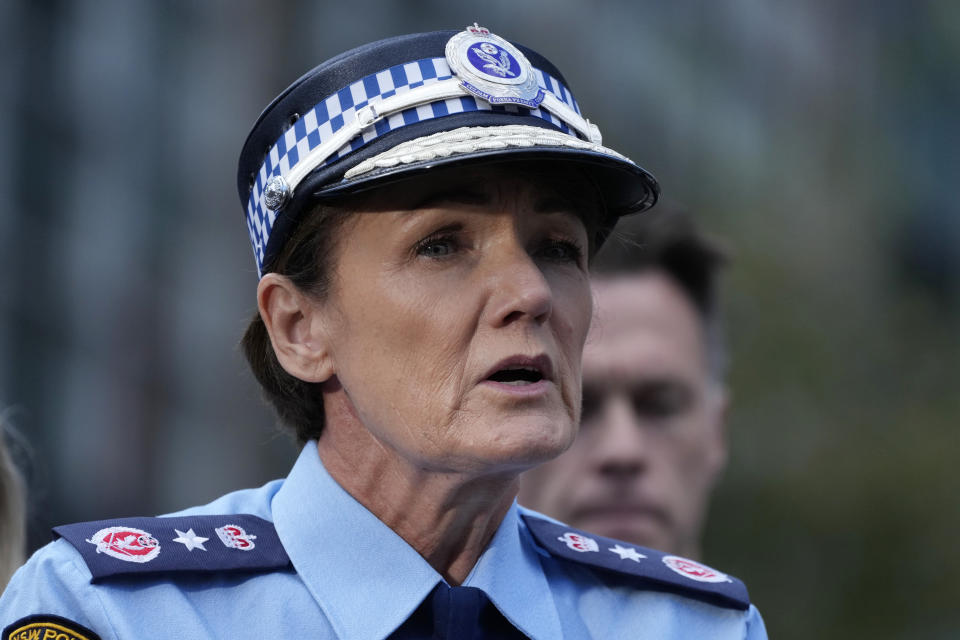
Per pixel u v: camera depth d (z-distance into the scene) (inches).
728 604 246.8
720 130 1974.7
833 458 1016.9
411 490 225.9
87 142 1160.2
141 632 211.3
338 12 1321.4
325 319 229.0
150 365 1202.6
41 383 1120.2
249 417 1187.3
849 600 978.7
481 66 223.6
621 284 371.6
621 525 363.9
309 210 227.3
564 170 225.8
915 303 1288.1
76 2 1141.1
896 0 2326.5
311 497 232.4
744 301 1069.1
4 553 323.3
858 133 2127.2
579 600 243.6
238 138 1189.7
